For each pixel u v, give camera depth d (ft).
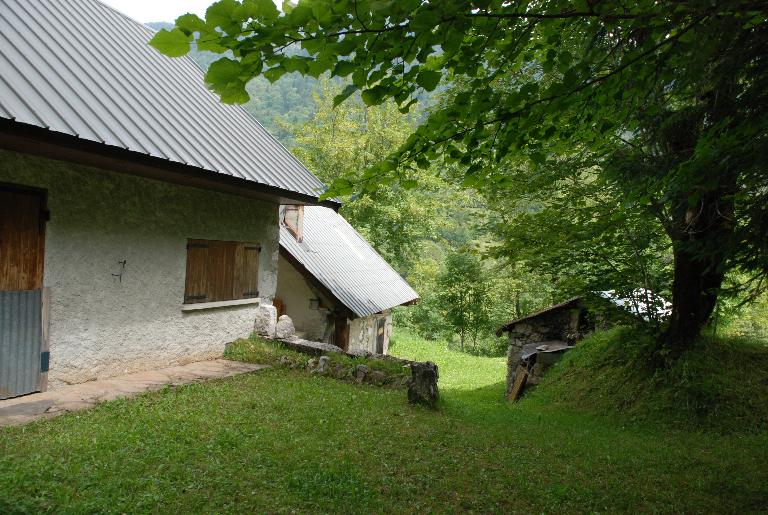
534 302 89.20
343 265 55.93
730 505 14.62
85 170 21.42
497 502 13.87
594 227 28.14
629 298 32.01
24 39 20.13
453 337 104.01
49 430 16.06
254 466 14.39
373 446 17.24
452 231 136.36
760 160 13.51
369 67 8.51
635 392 28.68
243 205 31.27
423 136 11.75
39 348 19.92
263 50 7.19
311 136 99.76
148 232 24.67
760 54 12.43
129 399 19.97
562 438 21.77
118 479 12.60
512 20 9.23
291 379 26.37
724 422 24.21
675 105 21.34
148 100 24.21
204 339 28.81
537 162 14.57
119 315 23.39
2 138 16.57
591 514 13.53
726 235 16.94
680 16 9.70
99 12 29.22
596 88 11.87
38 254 19.76
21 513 10.53
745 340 30.94
